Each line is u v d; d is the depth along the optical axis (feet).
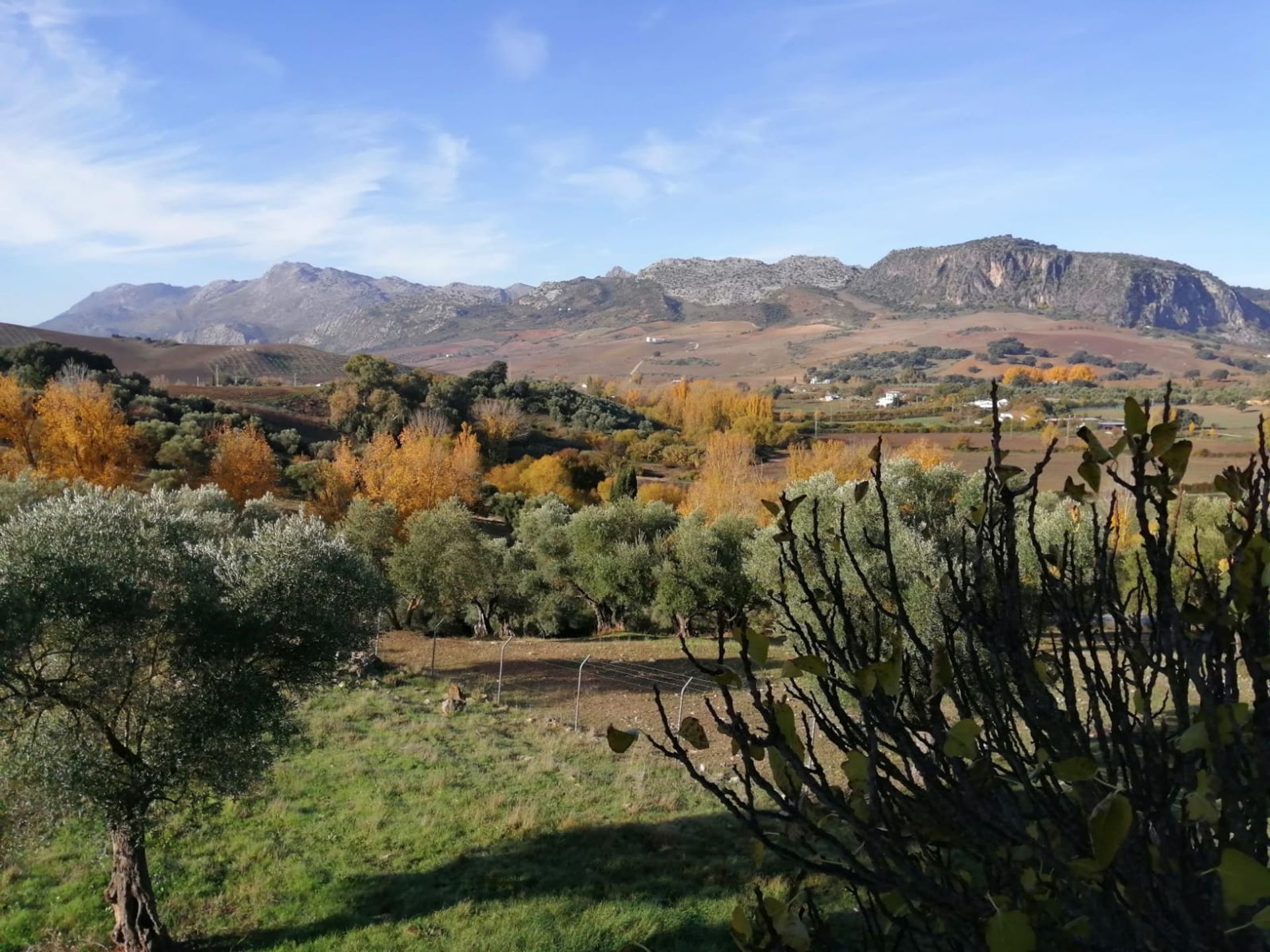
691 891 41.11
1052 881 5.36
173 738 34.01
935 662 6.09
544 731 69.31
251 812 49.85
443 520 113.70
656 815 51.47
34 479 108.58
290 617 37.81
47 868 42.52
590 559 117.60
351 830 48.21
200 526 40.93
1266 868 4.14
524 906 39.60
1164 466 5.79
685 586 101.76
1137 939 5.10
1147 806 5.12
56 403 166.40
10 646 29.55
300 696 40.96
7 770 31.81
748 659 5.82
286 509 168.86
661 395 454.81
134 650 33.24
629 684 86.58
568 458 242.37
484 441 269.64
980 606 6.35
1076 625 6.23
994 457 6.61
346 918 38.93
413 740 64.34
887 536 6.33
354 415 289.53
